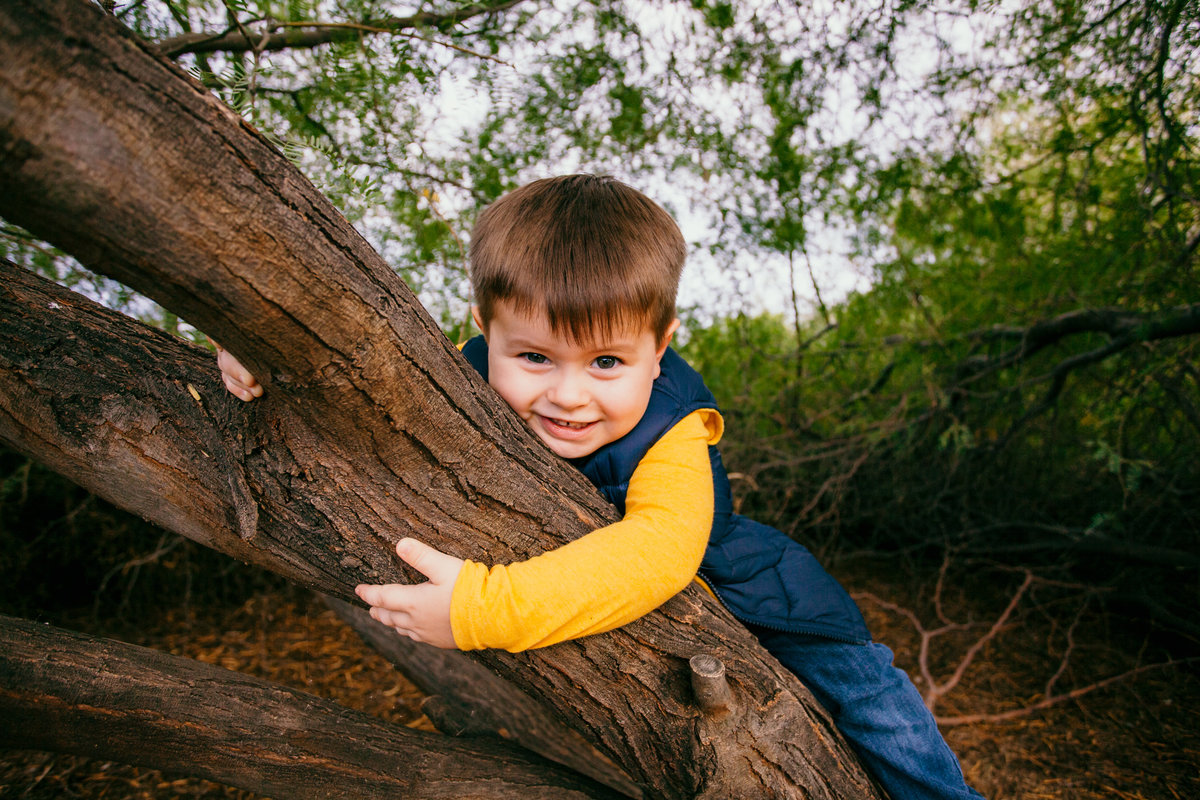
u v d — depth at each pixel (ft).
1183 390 11.80
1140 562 13.12
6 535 13.07
